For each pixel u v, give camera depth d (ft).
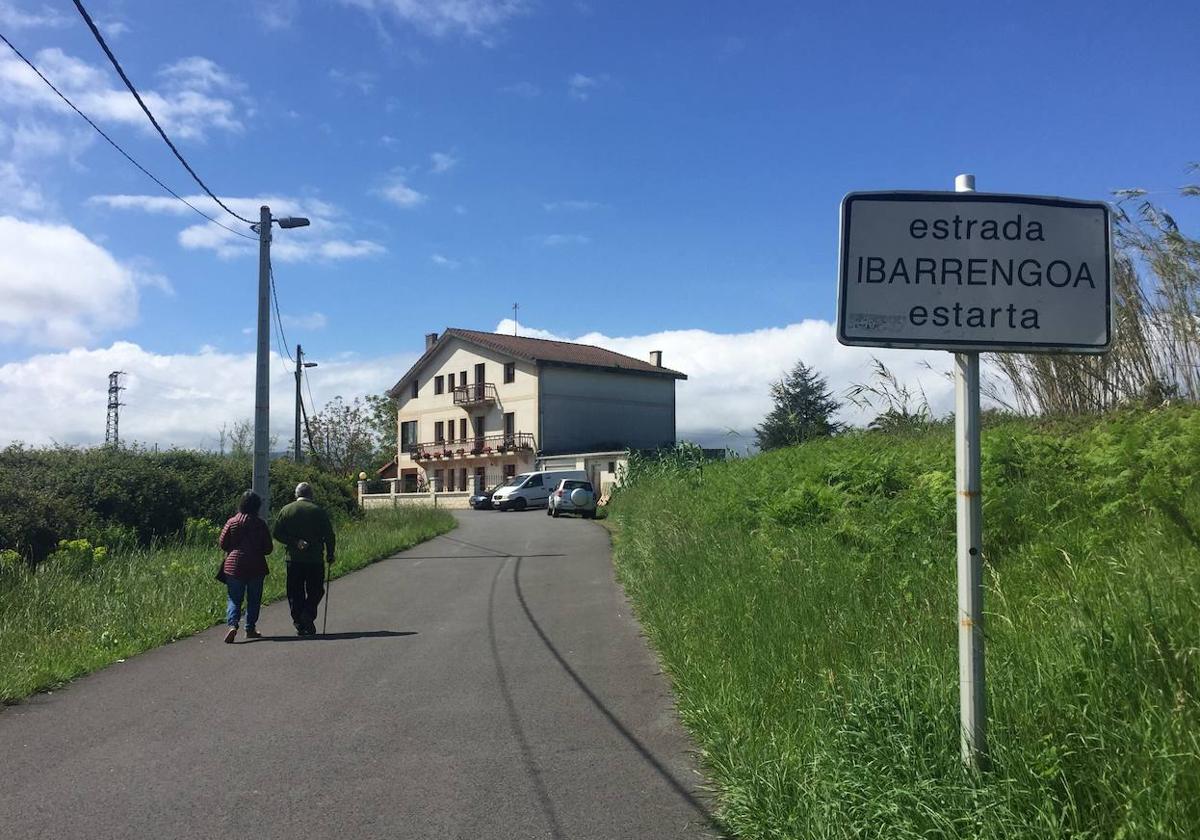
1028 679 12.66
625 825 14.94
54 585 37.70
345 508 92.43
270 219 53.57
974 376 11.35
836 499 29.89
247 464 79.82
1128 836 9.43
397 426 225.76
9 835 14.89
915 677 14.25
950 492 23.47
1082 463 24.12
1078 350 11.24
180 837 14.76
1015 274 11.28
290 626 35.42
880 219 11.30
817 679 17.51
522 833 14.71
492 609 38.04
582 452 182.70
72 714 22.43
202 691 24.68
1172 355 31.99
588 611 36.50
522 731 20.24
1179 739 10.11
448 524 93.25
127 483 66.13
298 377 127.75
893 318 11.22
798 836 12.92
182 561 50.14
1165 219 31.01
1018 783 10.79
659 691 23.35
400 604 40.57
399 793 16.60
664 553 36.96
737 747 16.65
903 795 11.52
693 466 79.15
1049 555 18.80
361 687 24.75
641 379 195.62
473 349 196.34
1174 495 19.10
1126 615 12.83
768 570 25.46
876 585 21.34
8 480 56.90
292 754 18.95
